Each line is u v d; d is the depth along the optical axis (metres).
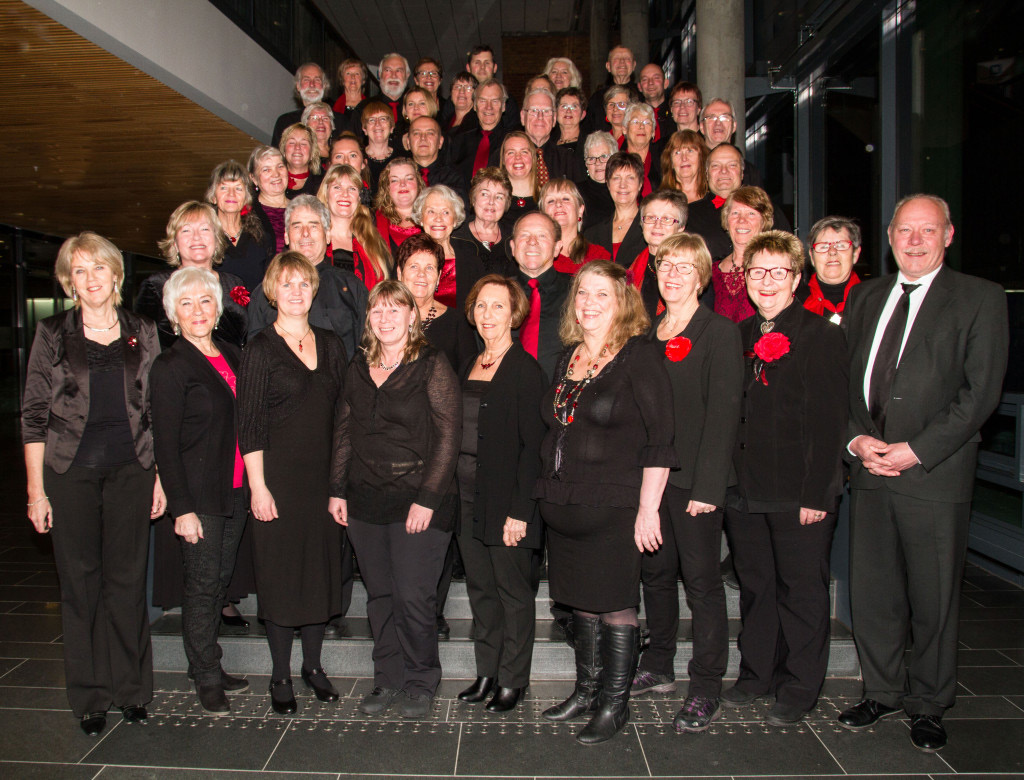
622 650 2.75
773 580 3.02
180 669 3.33
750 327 3.04
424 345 2.98
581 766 2.58
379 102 5.17
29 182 9.68
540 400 2.92
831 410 2.77
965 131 4.83
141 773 2.56
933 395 2.77
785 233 2.97
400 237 4.24
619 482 2.67
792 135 7.23
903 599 2.88
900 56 5.36
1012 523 4.56
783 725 2.84
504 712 2.95
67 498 2.79
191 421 2.91
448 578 3.36
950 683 2.76
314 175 4.78
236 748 2.71
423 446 2.93
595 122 6.22
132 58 5.75
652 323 3.20
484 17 12.99
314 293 3.03
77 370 2.82
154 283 3.41
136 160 8.70
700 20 6.99
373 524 2.95
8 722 2.90
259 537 2.90
